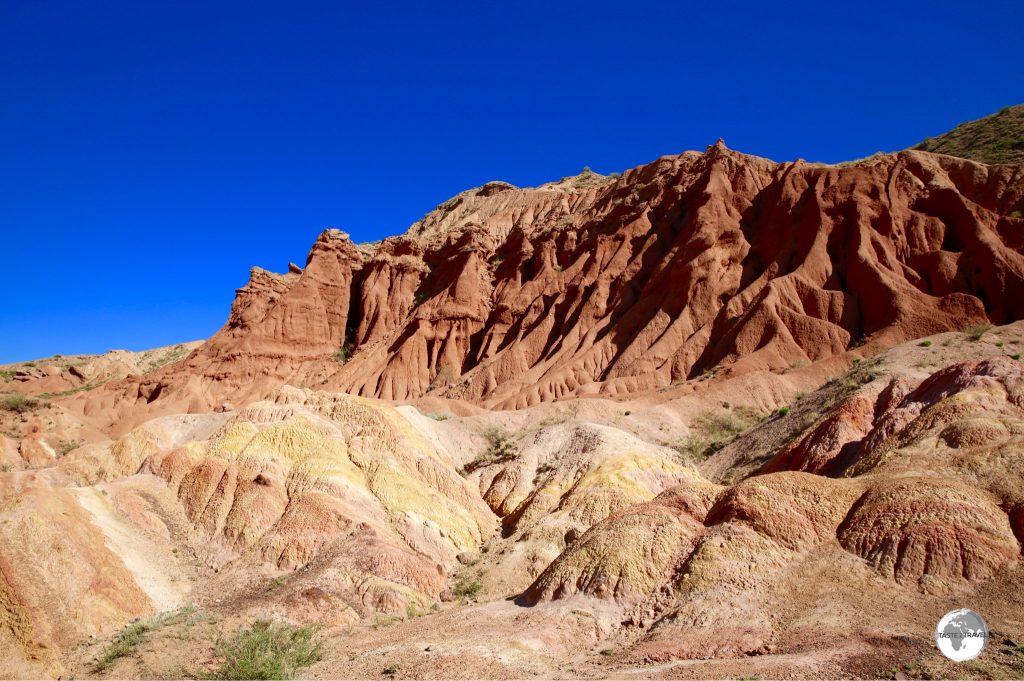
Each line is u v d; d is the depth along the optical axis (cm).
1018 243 7094
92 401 11000
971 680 1582
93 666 2322
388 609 2961
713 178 9969
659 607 2406
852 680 1655
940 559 2158
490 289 11894
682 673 1812
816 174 9038
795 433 4638
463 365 10856
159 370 12069
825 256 7950
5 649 2252
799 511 2588
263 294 12938
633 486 4038
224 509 3762
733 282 8538
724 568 2395
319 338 12288
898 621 1967
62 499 3086
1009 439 2620
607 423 5941
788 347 7075
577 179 18088
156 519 3669
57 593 2575
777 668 1762
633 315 8950
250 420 4725
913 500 2388
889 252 7619
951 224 7656
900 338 6519
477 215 17875
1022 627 1834
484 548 3994
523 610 2694
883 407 3888
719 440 5578
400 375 10550
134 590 2927
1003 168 7944
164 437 5281
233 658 2248
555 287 10631
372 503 3934
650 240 10081
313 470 3997
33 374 12825
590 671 2014
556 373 8444
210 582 3278
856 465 3123
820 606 2130
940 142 10906
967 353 5181
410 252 13638
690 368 7688
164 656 2361
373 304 12488
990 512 2288
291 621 2761
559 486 4488
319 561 3275
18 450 6981
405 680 2000
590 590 2605
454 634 2464
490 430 6184
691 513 2870
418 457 4609
